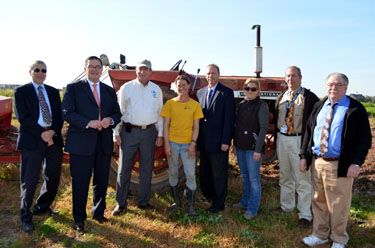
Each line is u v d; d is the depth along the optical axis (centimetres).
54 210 383
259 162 374
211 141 374
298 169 367
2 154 434
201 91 396
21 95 319
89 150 328
